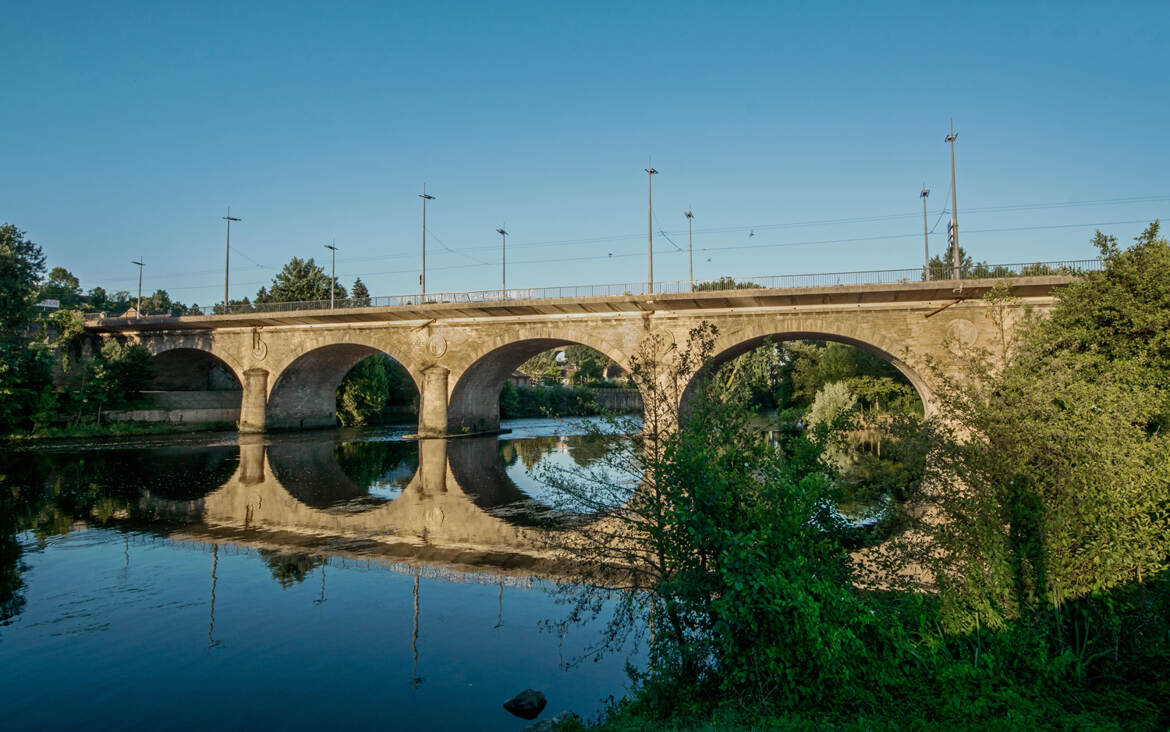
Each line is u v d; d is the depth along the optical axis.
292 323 50.38
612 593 13.29
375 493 26.59
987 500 8.66
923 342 33.50
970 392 9.39
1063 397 8.75
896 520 9.67
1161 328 19.25
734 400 9.26
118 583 14.61
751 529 7.95
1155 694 7.66
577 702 9.32
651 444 9.59
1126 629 8.74
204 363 63.38
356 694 9.61
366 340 48.84
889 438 10.02
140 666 10.50
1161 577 9.23
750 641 8.07
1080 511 8.22
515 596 13.78
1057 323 22.19
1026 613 8.60
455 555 16.94
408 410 79.81
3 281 42.41
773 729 6.99
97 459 35.62
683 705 7.95
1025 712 7.29
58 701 9.38
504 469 34.03
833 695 7.49
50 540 18.39
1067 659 8.07
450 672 10.29
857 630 7.90
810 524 8.79
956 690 7.71
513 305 41.12
